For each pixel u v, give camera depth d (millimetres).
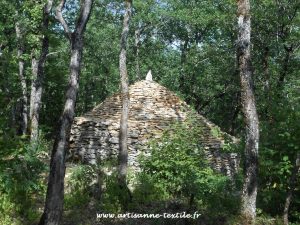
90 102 42562
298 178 13500
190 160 12758
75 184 13992
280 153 13188
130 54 38125
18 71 25375
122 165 14320
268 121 14195
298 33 23391
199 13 31484
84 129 20875
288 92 18250
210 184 12172
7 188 11516
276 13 24078
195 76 34125
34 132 17703
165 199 13477
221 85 33438
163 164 13195
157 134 20062
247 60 12555
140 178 14156
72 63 10570
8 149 10453
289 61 25484
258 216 13180
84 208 12742
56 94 33250
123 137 14602
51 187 9805
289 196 12781
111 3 36375
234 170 18953
